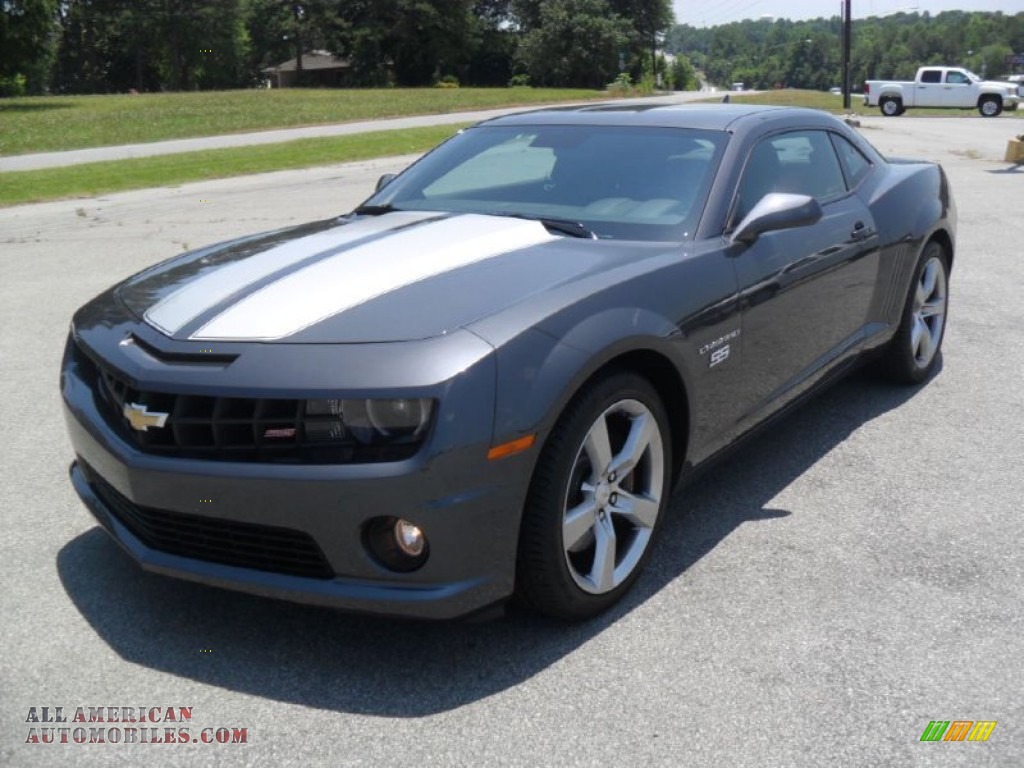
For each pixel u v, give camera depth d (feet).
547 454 8.73
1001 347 19.25
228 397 8.32
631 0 315.99
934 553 10.97
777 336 12.09
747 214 11.82
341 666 8.97
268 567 8.73
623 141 12.72
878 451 14.14
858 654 8.98
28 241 35.42
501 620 9.73
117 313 10.30
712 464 11.63
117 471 8.98
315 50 321.73
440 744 7.84
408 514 8.02
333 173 60.39
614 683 8.62
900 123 104.22
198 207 44.04
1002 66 553.64
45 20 156.76
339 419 8.05
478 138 14.07
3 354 20.22
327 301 9.16
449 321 8.60
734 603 9.94
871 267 14.48
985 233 31.17
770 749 7.69
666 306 9.98
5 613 9.97
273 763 7.65
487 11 320.70
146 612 9.98
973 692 8.39
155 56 304.91
